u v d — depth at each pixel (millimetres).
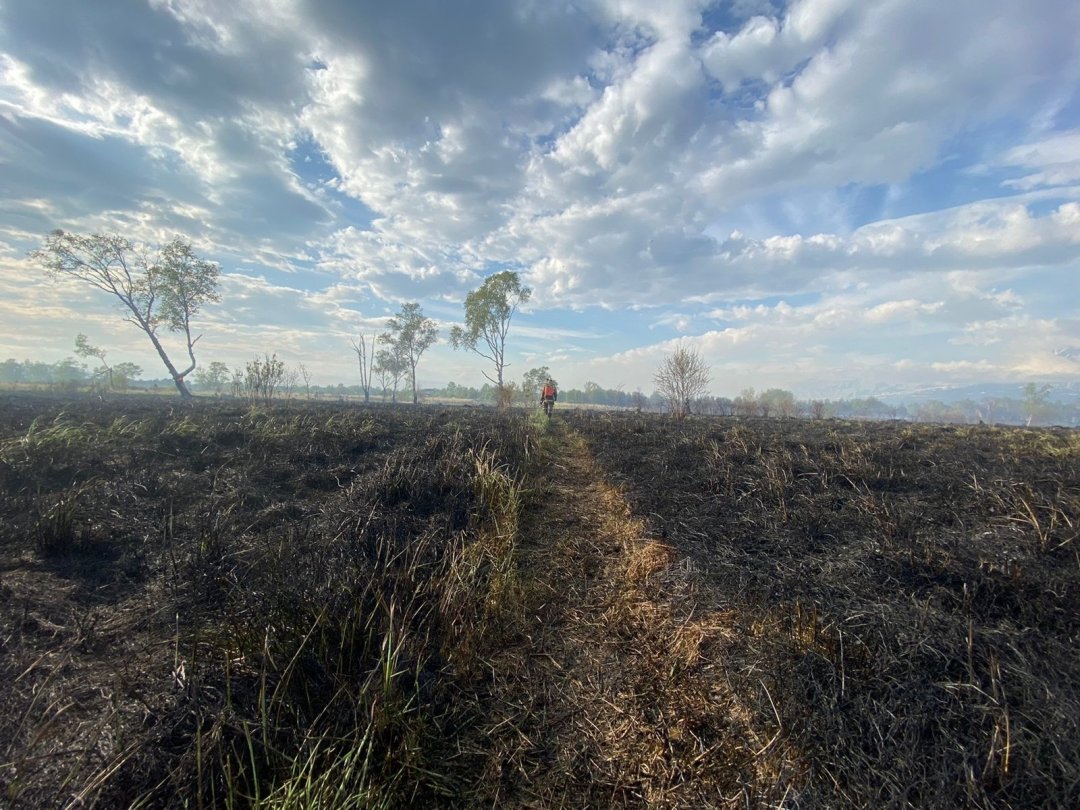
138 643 2949
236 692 2479
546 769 2461
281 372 21391
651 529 5219
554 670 3232
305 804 1909
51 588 3549
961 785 1920
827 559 4094
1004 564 3547
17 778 1880
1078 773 1873
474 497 6180
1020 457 8477
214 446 8711
